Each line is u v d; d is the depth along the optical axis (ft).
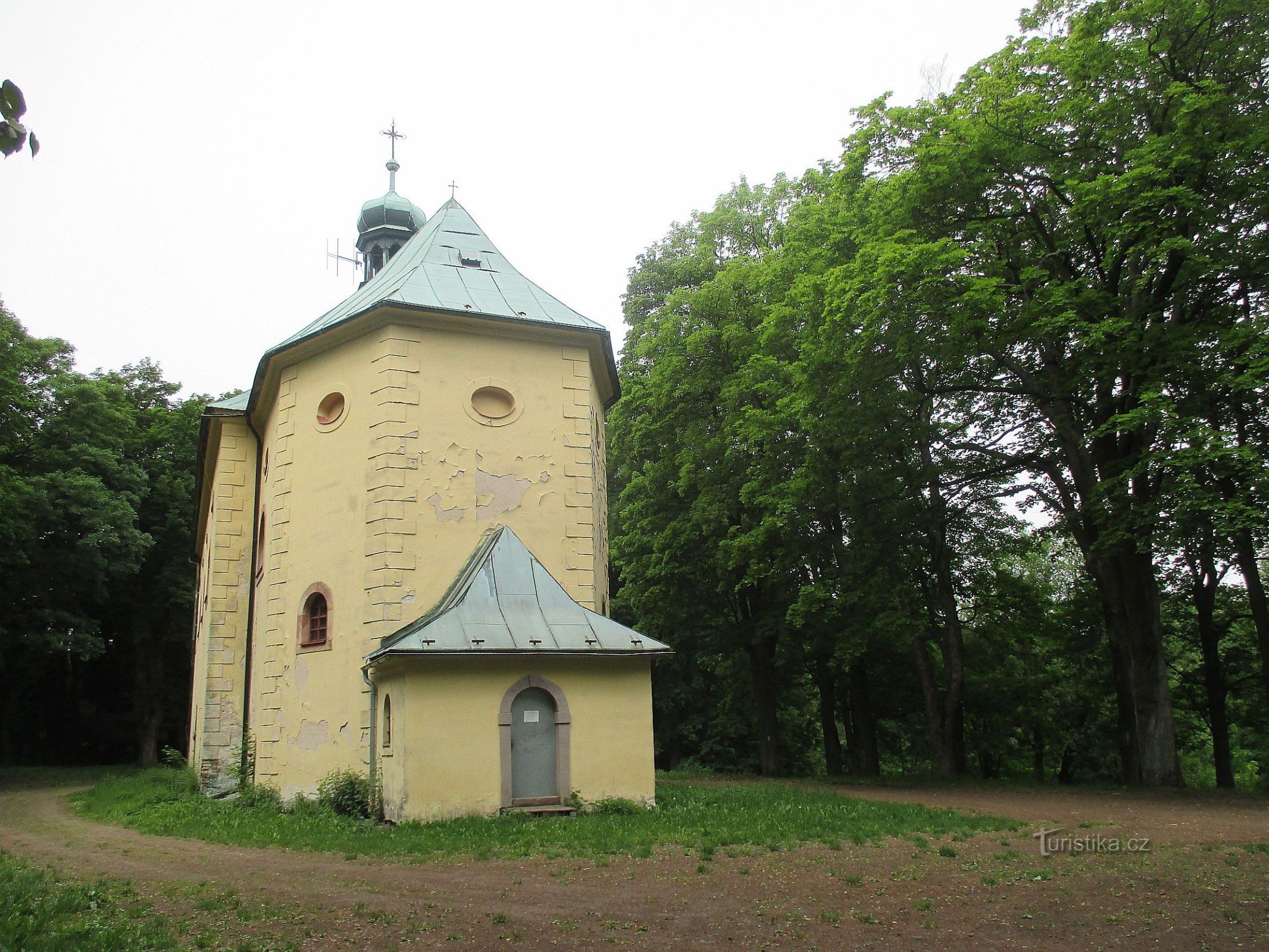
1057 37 59.47
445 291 59.11
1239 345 51.93
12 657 115.44
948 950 22.04
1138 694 60.44
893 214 61.62
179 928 24.57
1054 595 105.91
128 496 108.58
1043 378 63.26
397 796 43.39
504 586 49.42
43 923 24.36
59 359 109.81
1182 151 51.90
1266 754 100.12
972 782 67.72
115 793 70.08
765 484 75.87
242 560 70.23
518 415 56.59
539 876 30.96
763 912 25.72
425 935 23.79
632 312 100.78
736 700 106.63
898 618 68.59
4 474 89.92
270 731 55.36
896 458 71.51
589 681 47.09
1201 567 76.28
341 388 56.49
